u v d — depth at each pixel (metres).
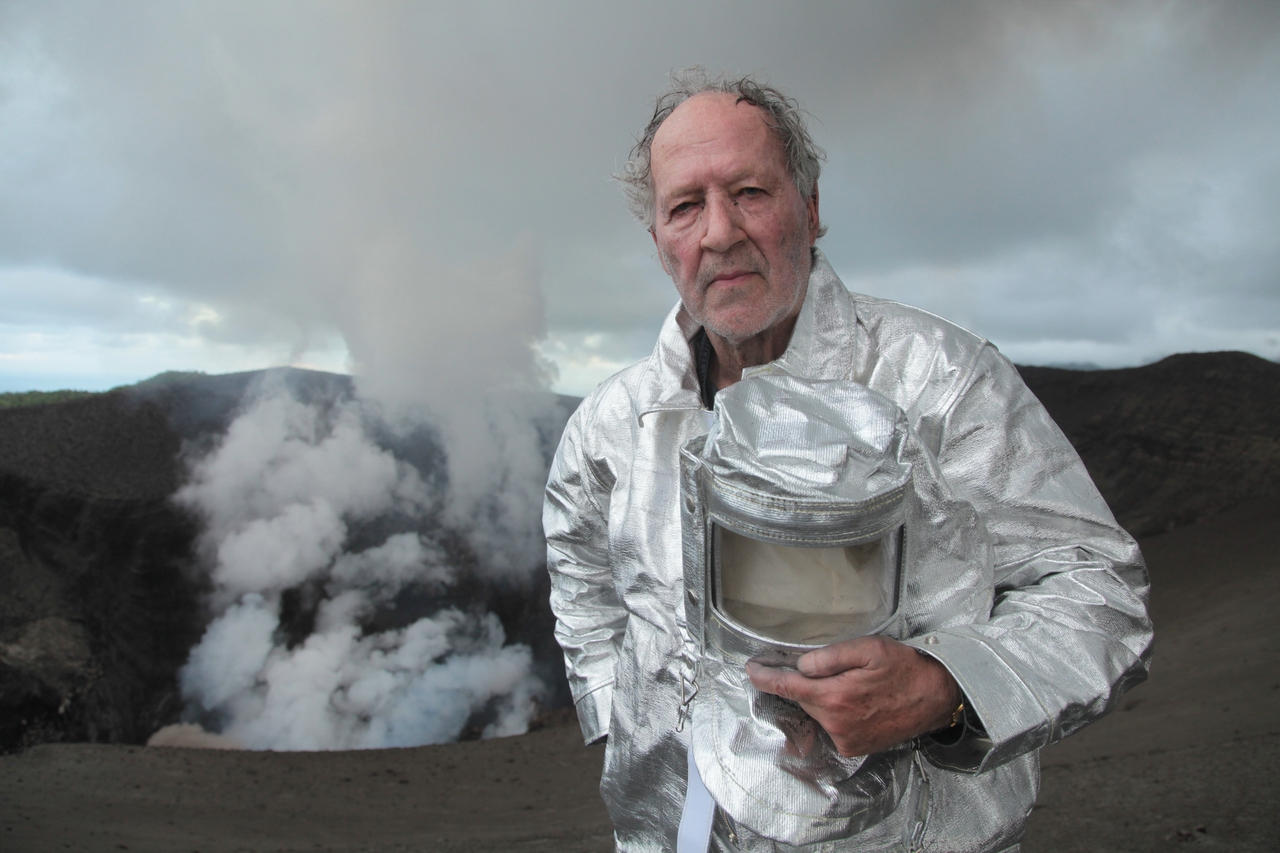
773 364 0.99
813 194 1.11
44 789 9.58
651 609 1.08
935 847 0.91
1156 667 9.42
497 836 7.28
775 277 0.99
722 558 0.78
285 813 9.25
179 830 7.84
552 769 11.39
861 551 0.74
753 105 1.00
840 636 0.75
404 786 10.75
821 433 0.73
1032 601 0.87
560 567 1.43
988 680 0.76
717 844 1.00
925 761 0.90
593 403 1.26
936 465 0.86
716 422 0.79
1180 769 5.09
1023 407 0.97
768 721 0.81
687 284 1.02
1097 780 5.21
